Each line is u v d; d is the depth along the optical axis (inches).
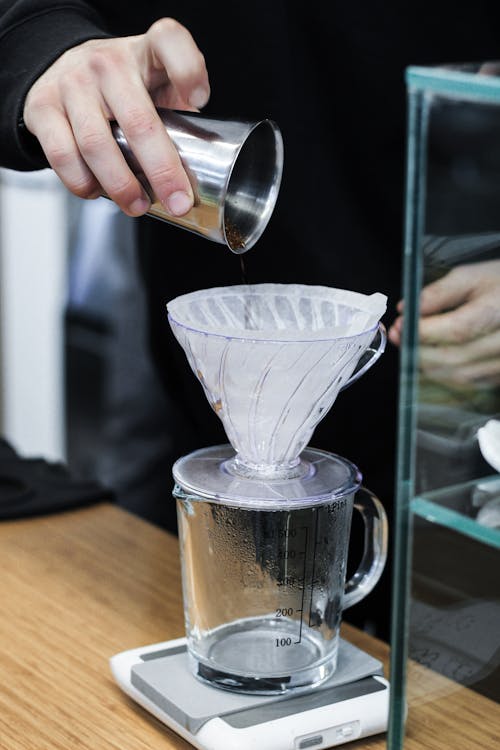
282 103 54.5
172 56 37.9
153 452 99.7
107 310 108.7
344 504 34.2
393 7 53.6
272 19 53.7
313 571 34.0
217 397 33.0
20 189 112.0
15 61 41.0
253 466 34.3
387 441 57.4
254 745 32.6
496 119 24.2
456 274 25.3
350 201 56.4
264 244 56.5
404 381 26.0
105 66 37.7
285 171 55.2
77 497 53.2
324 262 55.8
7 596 44.3
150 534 50.7
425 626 27.9
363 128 55.3
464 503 26.8
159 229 58.5
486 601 28.1
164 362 62.8
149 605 43.7
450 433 26.7
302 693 34.7
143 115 35.9
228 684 34.5
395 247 56.5
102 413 110.9
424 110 24.2
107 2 53.2
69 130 38.1
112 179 36.6
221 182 34.4
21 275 116.0
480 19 54.3
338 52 54.2
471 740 28.4
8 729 34.9
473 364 26.3
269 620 34.4
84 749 33.9
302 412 32.7
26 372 119.3
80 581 45.7
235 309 35.5
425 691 28.3
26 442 121.0
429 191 24.6
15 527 51.1
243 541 33.6
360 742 34.6
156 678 35.4
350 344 31.5
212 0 53.7
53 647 40.3
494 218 25.1
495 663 28.7
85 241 108.9
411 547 27.4
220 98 55.2
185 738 34.2
